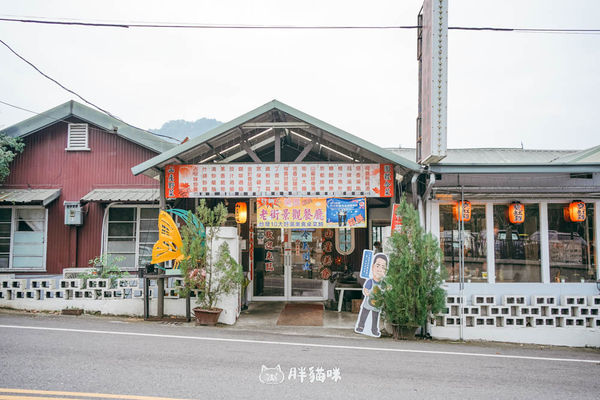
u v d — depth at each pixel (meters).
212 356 5.88
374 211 11.57
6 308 8.73
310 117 7.97
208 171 8.69
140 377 4.90
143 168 8.08
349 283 10.49
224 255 8.15
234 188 8.64
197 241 8.11
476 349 7.26
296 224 8.66
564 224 8.60
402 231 7.80
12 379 4.70
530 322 8.23
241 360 5.74
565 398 4.84
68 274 9.16
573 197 8.45
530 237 8.59
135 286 8.83
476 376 5.53
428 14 7.66
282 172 8.64
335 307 10.27
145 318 8.29
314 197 8.62
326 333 7.93
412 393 4.78
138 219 11.15
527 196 8.37
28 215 11.12
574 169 7.79
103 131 11.42
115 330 7.26
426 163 7.84
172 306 8.66
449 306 8.19
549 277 8.48
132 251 11.07
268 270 11.51
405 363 6.00
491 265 8.48
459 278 8.42
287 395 4.54
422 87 8.08
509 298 8.25
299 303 11.05
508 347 7.62
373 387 4.92
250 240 11.31
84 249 11.02
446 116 7.26
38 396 4.25
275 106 7.99
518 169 7.88
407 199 9.42
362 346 6.99
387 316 7.75
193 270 8.04
